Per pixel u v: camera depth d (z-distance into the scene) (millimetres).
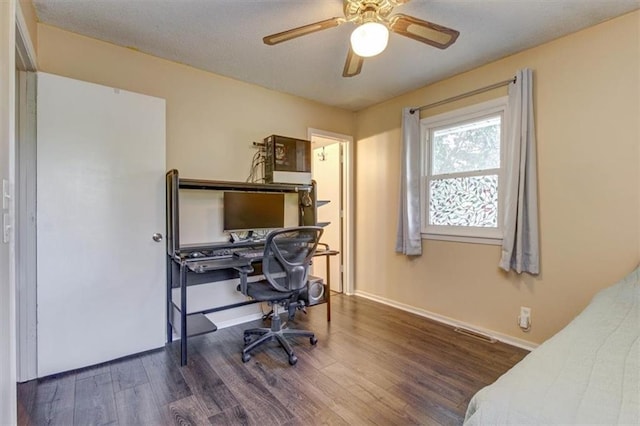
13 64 1170
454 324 2955
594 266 2148
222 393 1869
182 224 2705
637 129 1979
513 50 2477
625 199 2023
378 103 3695
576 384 815
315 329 2871
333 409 1723
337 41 2354
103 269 2221
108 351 2238
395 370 2135
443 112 3041
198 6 1962
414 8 1949
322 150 4355
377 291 3740
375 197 3760
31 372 1998
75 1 1907
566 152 2268
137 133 2354
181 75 2717
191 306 2768
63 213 2076
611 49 2070
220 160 2928
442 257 3066
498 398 795
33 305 1999
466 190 2914
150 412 1696
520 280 2512
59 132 2059
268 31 2230
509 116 2531
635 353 972
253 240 2965
